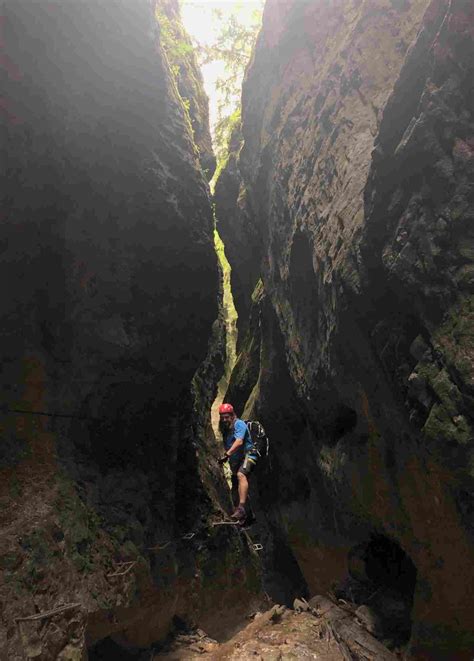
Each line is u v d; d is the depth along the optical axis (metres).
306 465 6.88
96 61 4.19
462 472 2.83
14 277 3.78
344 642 4.97
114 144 4.43
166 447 5.24
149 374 4.86
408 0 4.55
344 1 5.88
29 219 3.86
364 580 5.83
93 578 3.64
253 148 8.61
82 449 4.17
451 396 2.85
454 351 2.84
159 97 4.81
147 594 4.27
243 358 10.47
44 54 3.76
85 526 3.78
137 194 4.62
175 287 5.06
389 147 3.46
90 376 4.27
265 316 8.45
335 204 4.81
